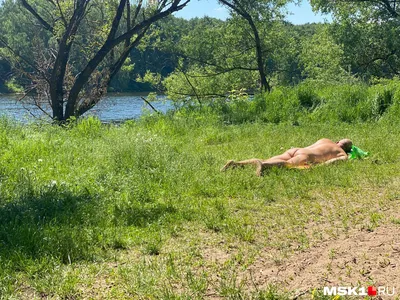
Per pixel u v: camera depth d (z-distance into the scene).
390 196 6.58
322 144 8.91
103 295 3.81
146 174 7.68
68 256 4.43
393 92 15.91
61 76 19.16
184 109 17.55
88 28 23.52
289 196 6.75
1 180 7.38
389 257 4.56
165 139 11.89
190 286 3.89
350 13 30.83
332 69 28.92
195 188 7.09
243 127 14.37
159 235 5.17
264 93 18.39
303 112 16.16
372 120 14.77
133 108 33.56
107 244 4.93
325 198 6.68
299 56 30.30
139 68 40.00
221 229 5.41
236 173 7.86
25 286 3.97
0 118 13.37
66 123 16.05
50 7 22.48
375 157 9.09
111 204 6.23
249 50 26.12
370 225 5.46
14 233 4.96
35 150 9.88
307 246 4.88
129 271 4.19
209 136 12.70
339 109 15.59
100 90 20.78
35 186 6.95
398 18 29.31
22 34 25.78
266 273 4.28
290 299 3.75
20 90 23.41
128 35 18.64
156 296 3.77
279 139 11.73
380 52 29.70
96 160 9.04
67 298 3.78
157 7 21.00
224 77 26.50
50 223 5.37
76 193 6.75
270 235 5.26
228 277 4.14
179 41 26.16
